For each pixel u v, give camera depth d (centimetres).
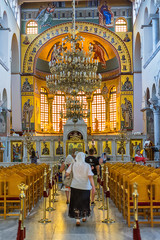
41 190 1488
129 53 3612
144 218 1020
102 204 1255
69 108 2172
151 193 927
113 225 952
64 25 3638
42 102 3944
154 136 2812
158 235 841
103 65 3931
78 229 908
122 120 3591
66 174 940
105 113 3991
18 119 3588
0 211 1159
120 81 3631
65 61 2100
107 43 3647
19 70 3594
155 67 2598
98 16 3650
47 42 3638
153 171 1163
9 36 3067
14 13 3356
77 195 920
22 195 725
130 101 3591
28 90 3603
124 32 3631
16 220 1002
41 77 3844
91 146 3083
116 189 1232
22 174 1073
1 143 2686
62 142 3078
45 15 3656
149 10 2786
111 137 3083
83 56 2081
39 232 878
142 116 3569
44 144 3069
